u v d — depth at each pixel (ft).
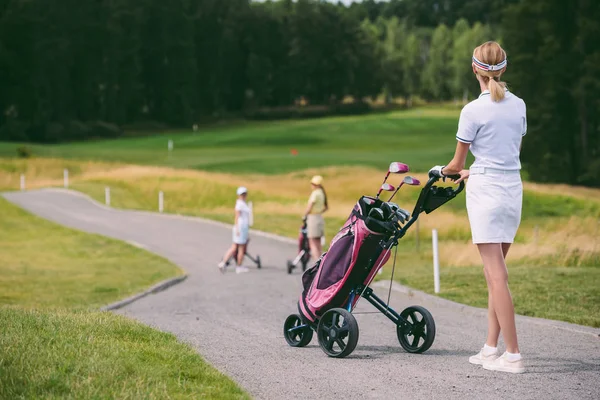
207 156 300.81
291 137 405.59
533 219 142.31
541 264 65.41
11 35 465.47
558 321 31.99
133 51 542.16
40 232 116.16
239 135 414.21
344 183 181.27
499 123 22.49
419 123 486.38
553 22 279.08
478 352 26.43
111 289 61.62
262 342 29.96
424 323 26.68
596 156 276.62
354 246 25.53
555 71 273.95
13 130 457.68
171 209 163.32
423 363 24.63
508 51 290.15
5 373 19.24
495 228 22.54
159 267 78.59
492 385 21.26
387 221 25.18
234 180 198.59
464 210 146.41
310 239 69.31
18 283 67.10
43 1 488.85
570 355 25.35
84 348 22.70
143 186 186.29
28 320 27.14
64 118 497.05
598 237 75.31
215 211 152.56
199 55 625.41
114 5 533.14
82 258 90.02
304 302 27.32
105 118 533.14
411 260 80.94
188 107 574.97
